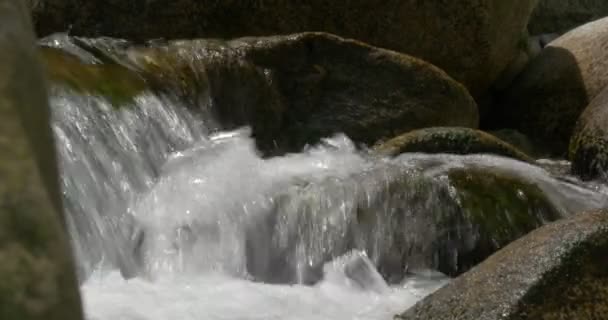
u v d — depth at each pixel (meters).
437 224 5.55
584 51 9.55
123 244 5.18
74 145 5.61
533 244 3.81
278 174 5.97
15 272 0.91
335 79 7.37
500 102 9.97
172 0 7.71
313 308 4.59
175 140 6.36
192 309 4.33
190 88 6.73
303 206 5.50
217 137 6.68
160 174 5.95
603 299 3.58
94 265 4.99
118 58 6.59
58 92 5.82
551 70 9.63
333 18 8.24
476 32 8.70
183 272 5.04
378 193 5.61
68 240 0.98
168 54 6.89
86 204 5.34
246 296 4.59
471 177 5.82
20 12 1.17
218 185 5.71
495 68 9.27
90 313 4.10
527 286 3.59
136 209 5.45
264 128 7.02
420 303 3.89
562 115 9.40
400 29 8.47
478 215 5.61
